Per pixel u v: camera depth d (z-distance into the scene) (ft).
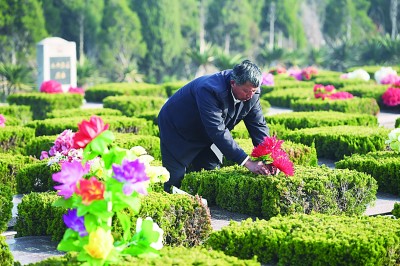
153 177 16.74
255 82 21.95
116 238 15.51
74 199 14.33
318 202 22.62
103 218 14.07
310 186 22.52
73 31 174.09
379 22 219.61
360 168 28.73
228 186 23.71
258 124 24.16
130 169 14.10
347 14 214.28
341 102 56.59
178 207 19.81
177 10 184.75
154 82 174.81
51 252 19.77
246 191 23.30
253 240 17.49
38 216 21.33
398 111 62.80
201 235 20.21
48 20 170.60
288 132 38.58
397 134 29.81
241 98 22.53
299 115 45.88
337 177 23.18
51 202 21.22
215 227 22.11
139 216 19.13
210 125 22.57
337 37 213.87
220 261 14.73
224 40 196.75
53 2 173.78
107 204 14.11
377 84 73.87
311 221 18.54
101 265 14.11
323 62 168.04
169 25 181.68
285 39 204.54
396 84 66.23
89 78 147.02
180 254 15.30
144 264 14.42
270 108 68.03
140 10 180.45
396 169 27.89
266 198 22.61
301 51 185.06
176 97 24.72
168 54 181.47
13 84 129.18
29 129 42.16
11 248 20.10
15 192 30.30
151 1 180.45
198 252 15.43
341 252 16.67
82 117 46.93
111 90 82.43
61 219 20.58
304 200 22.52
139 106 62.64
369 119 44.96
